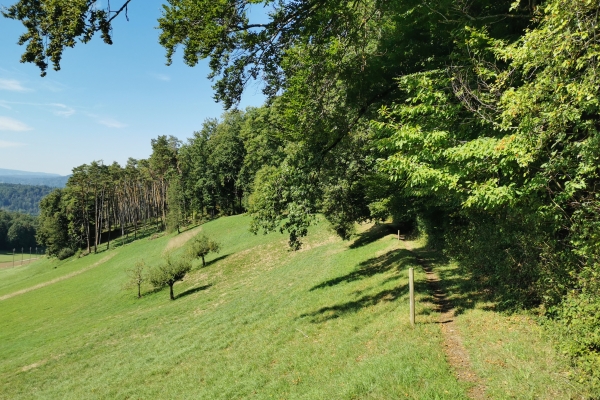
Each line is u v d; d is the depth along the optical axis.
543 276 7.48
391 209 24.62
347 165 19.05
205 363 12.75
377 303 12.74
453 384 6.10
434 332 8.58
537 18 5.68
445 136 7.78
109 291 43.53
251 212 18.77
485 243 10.68
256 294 22.80
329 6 10.21
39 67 8.48
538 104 5.47
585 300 6.00
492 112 7.41
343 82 13.27
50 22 8.30
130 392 12.38
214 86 10.72
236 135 77.69
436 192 9.73
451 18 10.24
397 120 12.48
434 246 21.00
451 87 8.23
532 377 5.82
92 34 8.57
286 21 10.33
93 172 90.31
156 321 24.81
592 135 5.61
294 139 15.18
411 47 12.15
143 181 102.81
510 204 6.61
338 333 11.04
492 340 7.46
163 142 96.12
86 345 22.70
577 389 5.28
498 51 6.66
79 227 93.56
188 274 40.72
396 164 8.32
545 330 7.14
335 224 28.39
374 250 24.97
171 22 9.30
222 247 50.06
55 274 70.00
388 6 11.28
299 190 16.42
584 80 4.66
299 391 8.14
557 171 5.96
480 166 7.28
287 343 11.83
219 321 18.39
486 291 10.69
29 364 21.33
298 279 23.27
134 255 65.25
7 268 122.38
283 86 12.42
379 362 7.62
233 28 9.73
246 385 9.60
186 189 86.75
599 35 4.39
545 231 7.55
